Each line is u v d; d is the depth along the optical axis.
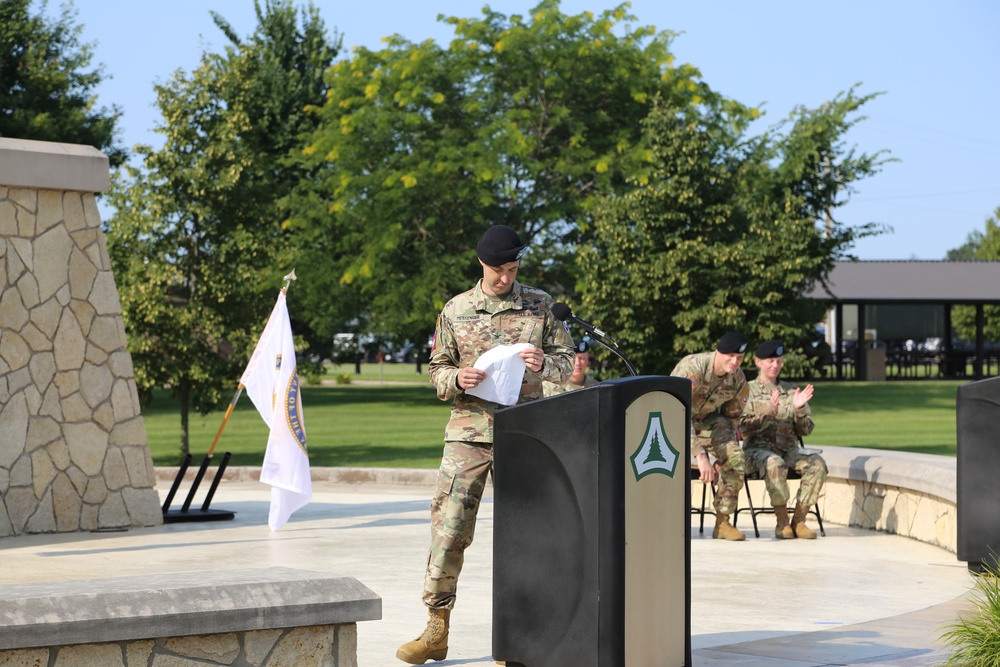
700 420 10.98
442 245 38.09
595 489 4.91
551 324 5.91
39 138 36.78
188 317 19.47
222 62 21.03
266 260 20.50
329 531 11.43
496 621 5.25
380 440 25.33
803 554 9.99
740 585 8.37
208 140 20.44
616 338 17.75
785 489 10.97
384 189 37.19
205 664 4.27
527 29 36.88
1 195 11.08
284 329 11.48
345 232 40.50
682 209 17.92
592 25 37.00
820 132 25.25
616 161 35.69
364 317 46.56
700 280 17.45
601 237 18.17
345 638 4.56
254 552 9.99
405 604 7.54
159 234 20.17
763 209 18.17
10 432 11.05
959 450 8.76
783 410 11.36
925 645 6.16
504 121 35.09
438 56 38.09
